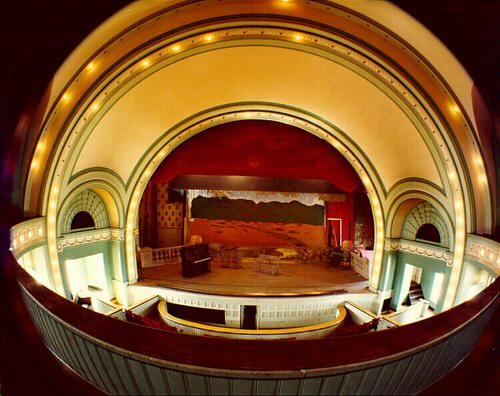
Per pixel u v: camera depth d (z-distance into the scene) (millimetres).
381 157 9938
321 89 9328
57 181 8070
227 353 2033
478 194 7496
